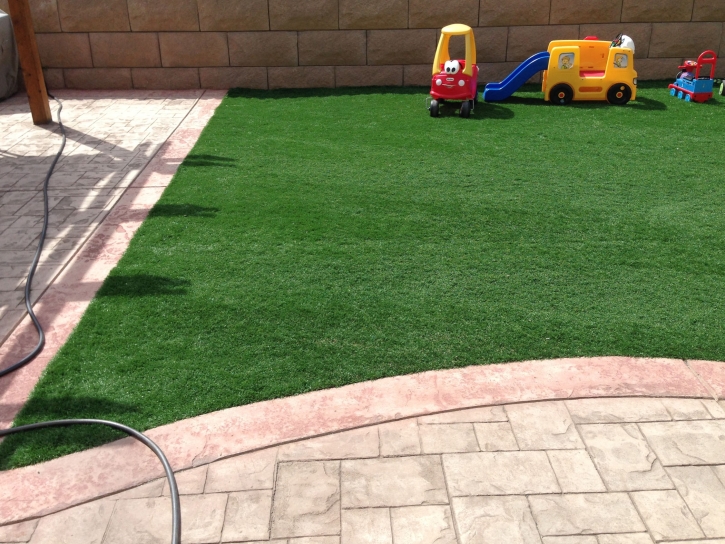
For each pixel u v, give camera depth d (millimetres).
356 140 7543
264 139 7586
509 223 5387
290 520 2697
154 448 3021
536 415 3242
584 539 2596
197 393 3395
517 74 9016
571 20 9773
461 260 4777
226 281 4488
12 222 5473
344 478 2891
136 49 9781
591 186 6152
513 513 2715
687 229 5246
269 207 5695
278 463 2971
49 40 9727
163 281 4484
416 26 9742
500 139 7555
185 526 2674
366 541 2600
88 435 3131
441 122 8227
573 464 2951
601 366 3572
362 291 4359
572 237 5129
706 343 3754
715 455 2992
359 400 3338
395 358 3660
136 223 5402
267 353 3713
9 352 3777
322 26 9695
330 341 3818
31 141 7637
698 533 2615
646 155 6977
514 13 9703
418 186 6176
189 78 9992
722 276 4520
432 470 2928
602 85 8898
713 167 6613
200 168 6652
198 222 5406
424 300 4250
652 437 3100
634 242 5039
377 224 5367
